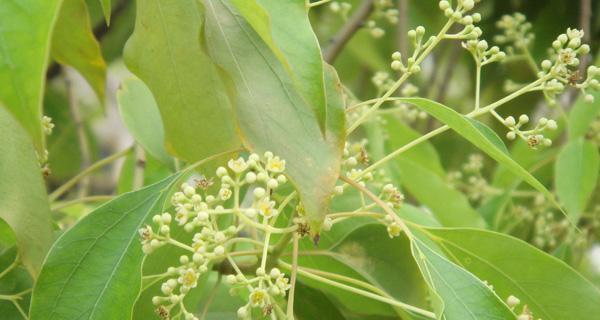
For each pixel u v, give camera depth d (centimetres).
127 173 68
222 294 54
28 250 47
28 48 40
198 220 44
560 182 65
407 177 66
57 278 44
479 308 44
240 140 47
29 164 47
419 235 52
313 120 45
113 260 45
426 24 88
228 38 46
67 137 98
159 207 46
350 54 96
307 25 42
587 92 65
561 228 71
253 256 52
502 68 87
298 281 53
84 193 83
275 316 46
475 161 77
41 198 47
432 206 66
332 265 53
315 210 43
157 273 49
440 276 44
